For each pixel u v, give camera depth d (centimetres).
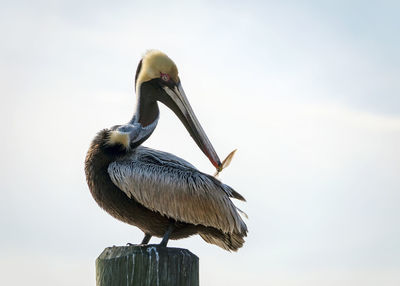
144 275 916
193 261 950
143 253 926
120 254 934
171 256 928
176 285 923
